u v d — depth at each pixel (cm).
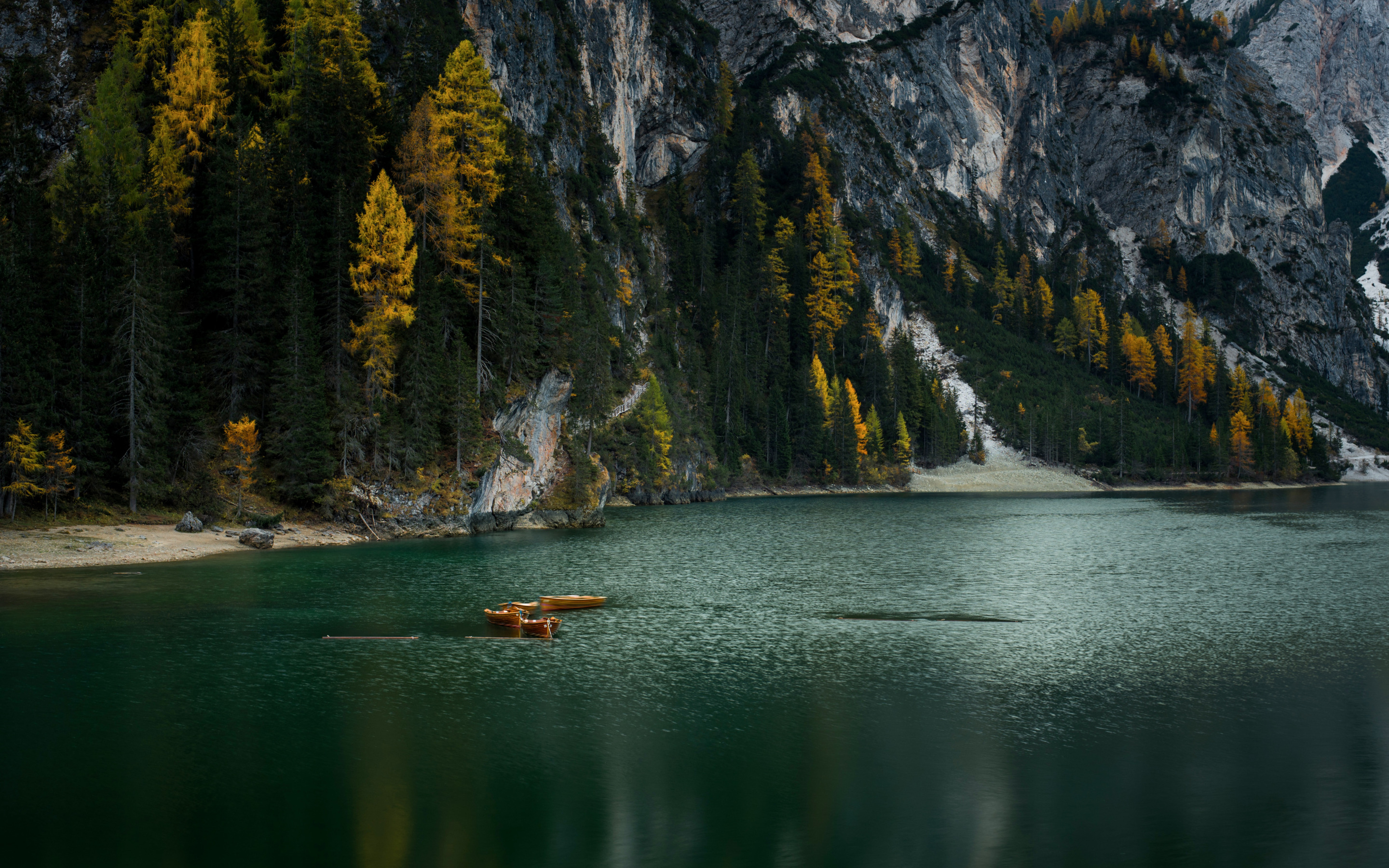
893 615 4266
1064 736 2548
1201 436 19012
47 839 1842
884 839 1884
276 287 6544
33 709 2659
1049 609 4466
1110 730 2605
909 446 16888
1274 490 17938
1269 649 3631
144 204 6456
